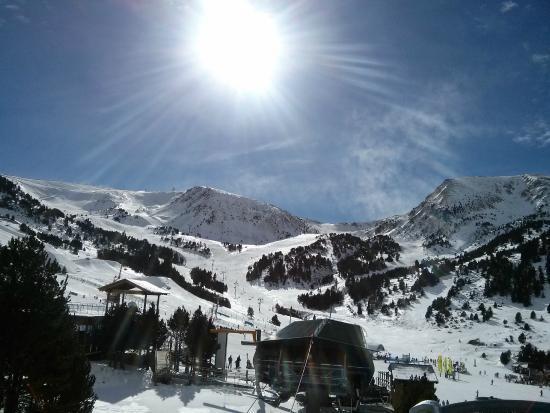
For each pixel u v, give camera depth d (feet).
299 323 77.87
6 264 41.78
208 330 118.93
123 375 96.48
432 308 636.89
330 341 70.54
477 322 548.72
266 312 556.51
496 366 388.16
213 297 506.07
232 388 98.17
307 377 70.49
